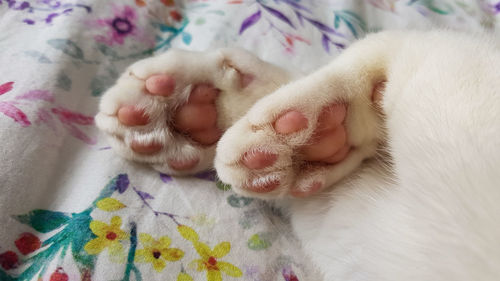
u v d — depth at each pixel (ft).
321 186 0.42
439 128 0.37
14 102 0.50
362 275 0.39
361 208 0.44
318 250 0.46
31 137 0.48
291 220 0.50
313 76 0.42
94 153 0.51
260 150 0.38
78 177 0.48
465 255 0.30
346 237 0.44
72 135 0.52
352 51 0.46
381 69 0.44
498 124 0.35
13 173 0.44
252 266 0.43
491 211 0.30
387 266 0.35
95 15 0.68
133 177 0.48
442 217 0.32
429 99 0.39
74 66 0.59
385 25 0.80
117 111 0.45
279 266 0.44
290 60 0.69
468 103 0.37
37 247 0.41
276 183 0.40
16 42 0.60
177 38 0.73
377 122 0.44
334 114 0.40
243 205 0.48
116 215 0.43
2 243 0.40
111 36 0.66
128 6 0.72
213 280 0.40
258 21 0.75
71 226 0.41
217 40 0.70
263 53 0.70
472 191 0.32
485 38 0.47
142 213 0.44
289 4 0.80
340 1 0.84
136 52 0.68
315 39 0.75
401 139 0.40
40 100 0.51
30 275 0.38
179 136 0.48
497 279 0.28
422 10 0.85
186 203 0.47
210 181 0.50
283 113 0.38
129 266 0.40
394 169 0.41
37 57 0.57
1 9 0.67
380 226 0.39
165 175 0.50
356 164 0.45
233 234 0.45
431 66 0.41
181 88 0.46
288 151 0.39
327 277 0.45
